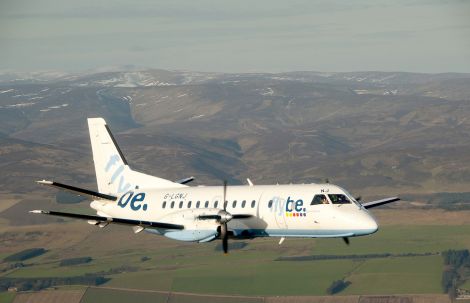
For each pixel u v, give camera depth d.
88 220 96.50
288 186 98.94
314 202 94.88
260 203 98.06
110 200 111.50
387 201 101.75
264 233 98.31
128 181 113.12
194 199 104.44
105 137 114.69
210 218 97.31
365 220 92.25
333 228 93.62
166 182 110.81
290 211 95.75
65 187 100.25
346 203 94.38
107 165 114.50
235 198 100.50
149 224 98.56
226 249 98.69
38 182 97.44
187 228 99.75
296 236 96.88
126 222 97.38
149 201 108.38
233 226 99.25
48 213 91.69
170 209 105.81
